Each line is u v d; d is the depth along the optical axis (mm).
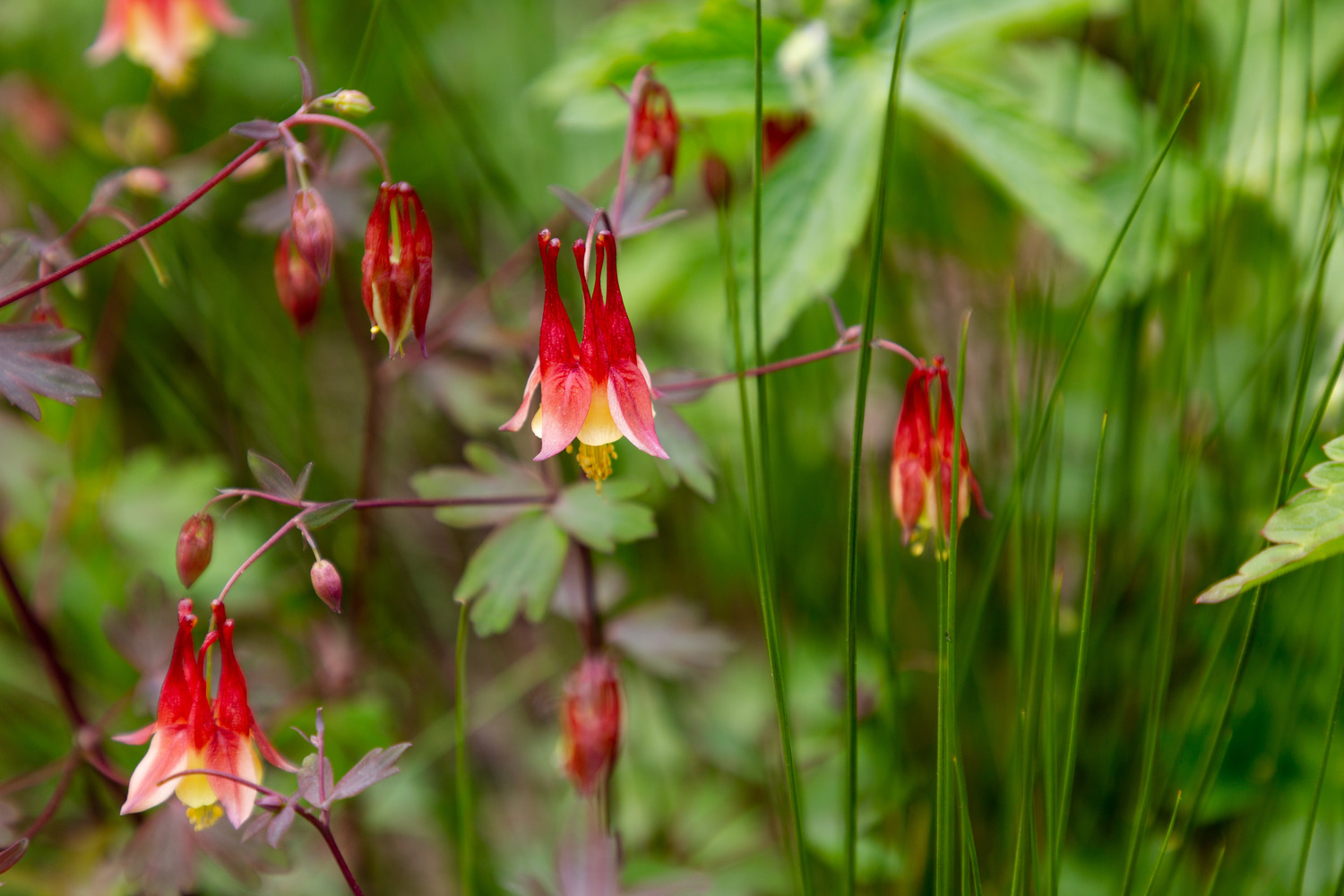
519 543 718
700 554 828
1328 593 731
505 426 667
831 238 747
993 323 826
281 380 865
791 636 794
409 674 821
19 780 734
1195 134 800
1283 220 773
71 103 1026
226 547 802
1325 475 656
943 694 667
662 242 843
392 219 672
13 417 804
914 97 754
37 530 814
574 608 756
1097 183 783
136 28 796
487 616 714
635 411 668
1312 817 674
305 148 741
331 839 668
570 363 667
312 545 669
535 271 796
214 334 826
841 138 752
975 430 786
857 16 768
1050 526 695
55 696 797
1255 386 748
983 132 753
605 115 757
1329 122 777
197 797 663
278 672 782
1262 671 727
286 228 719
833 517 802
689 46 754
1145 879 730
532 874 736
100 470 809
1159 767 739
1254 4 799
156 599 733
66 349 711
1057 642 748
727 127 778
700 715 793
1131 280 750
